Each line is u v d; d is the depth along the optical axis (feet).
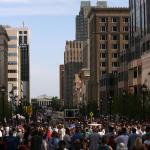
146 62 478.59
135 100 387.96
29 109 539.70
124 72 594.24
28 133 121.70
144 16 523.29
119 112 441.27
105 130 149.89
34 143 108.88
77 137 113.39
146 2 514.68
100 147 79.41
